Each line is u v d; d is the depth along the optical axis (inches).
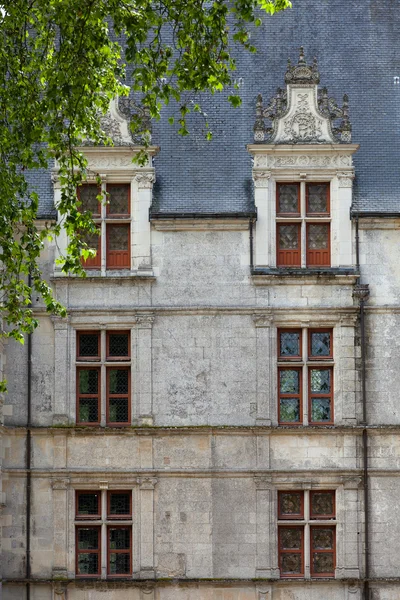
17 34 1342.3
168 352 1771.7
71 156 1337.4
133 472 1742.1
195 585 1726.1
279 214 1801.2
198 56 1277.1
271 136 1800.0
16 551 1734.7
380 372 1769.2
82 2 1259.2
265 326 1771.7
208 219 1787.6
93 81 1316.4
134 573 1731.1
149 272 1781.5
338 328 1777.8
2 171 1315.2
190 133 1882.4
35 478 1747.0
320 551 1750.7
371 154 1863.9
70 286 1782.7
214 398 1764.3
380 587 1726.1
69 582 1723.7
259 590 1723.7
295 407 1777.8
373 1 2011.6
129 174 1801.2
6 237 1342.3
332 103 1809.8
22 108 1326.3
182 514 1739.7
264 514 1738.4
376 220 1790.1
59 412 1759.4
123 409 1777.8
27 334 1772.9
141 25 1253.7
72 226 1362.0
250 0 1240.8
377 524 1738.4
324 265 1800.0
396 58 1963.6
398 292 1782.7
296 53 1962.4
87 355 1788.9
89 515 1753.2
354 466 1749.5
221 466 1748.3
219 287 1784.0
